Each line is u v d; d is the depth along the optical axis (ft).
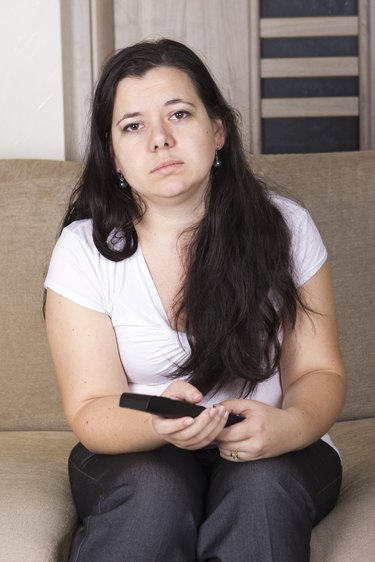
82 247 6.11
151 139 5.76
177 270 6.11
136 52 5.95
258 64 9.65
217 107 6.09
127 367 6.13
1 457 6.90
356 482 6.24
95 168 6.21
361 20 9.55
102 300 6.06
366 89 9.65
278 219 6.23
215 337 5.92
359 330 7.70
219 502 5.32
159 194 5.84
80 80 9.12
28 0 8.98
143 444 5.49
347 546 5.39
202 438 5.24
